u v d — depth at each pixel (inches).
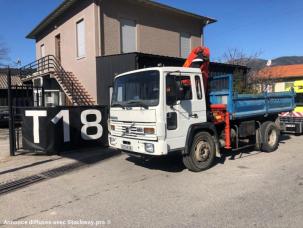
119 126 326.6
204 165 320.8
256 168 326.3
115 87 339.9
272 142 414.6
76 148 442.9
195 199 238.2
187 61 371.6
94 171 331.6
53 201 243.6
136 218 206.5
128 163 362.9
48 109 419.8
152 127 288.4
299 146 453.7
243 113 371.6
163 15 807.1
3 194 264.5
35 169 346.3
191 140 309.3
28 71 948.0
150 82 295.9
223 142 358.3
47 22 897.5
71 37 783.7
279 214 206.2
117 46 712.4
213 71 762.8
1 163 381.1
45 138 419.8
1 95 1186.6
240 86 681.6
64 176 315.3
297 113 547.5
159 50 797.9
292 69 1504.7
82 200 243.9
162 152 285.1
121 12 719.7
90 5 687.1
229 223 194.7
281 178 288.0
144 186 274.4
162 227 192.1
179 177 299.6
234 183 275.6
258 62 1267.2
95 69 682.8
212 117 338.6
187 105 307.6
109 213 216.4
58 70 781.3
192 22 883.4
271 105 423.2
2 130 792.3
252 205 222.8
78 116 444.1
